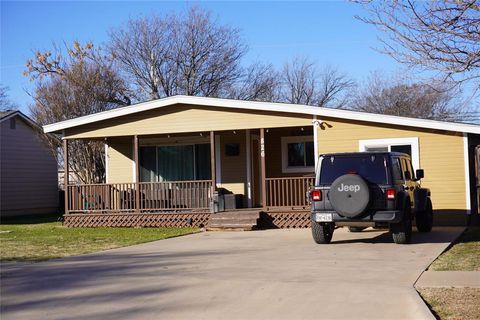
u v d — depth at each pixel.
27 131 28.97
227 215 17.56
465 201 16.31
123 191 19.55
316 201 12.09
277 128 18.91
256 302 7.27
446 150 16.53
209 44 37.50
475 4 6.35
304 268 9.43
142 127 19.19
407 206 12.18
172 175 21.34
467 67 6.73
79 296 7.99
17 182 28.17
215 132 19.66
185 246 13.17
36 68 30.58
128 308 7.23
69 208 19.97
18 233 17.97
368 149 17.16
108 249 13.05
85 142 25.53
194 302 7.38
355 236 14.01
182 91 36.78
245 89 39.62
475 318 6.19
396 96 33.59
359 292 7.51
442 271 8.84
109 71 29.14
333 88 43.09
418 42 6.89
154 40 36.47
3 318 7.00
